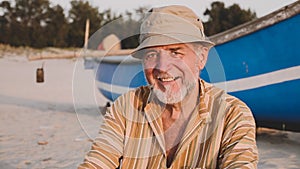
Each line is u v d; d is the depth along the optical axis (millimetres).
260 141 5055
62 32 27812
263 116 5293
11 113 7980
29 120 7113
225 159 1332
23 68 19859
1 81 15039
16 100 10211
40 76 9914
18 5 29500
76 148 4879
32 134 5809
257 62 5027
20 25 28859
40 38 27766
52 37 27922
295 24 4570
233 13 25750
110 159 1484
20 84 14188
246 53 5094
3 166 4102
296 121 5000
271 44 4824
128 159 1483
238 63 5180
